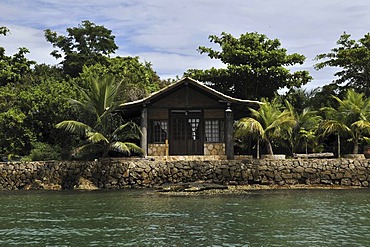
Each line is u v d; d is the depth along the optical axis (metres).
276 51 39.03
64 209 19.03
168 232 14.18
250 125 26.62
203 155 29.97
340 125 27.75
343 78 39.94
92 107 28.34
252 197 22.05
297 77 39.56
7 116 30.70
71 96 32.09
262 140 28.83
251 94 41.22
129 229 14.70
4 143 31.36
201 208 18.75
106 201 21.27
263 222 15.63
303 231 14.15
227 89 41.41
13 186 27.72
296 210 18.06
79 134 29.52
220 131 30.08
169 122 30.25
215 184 25.36
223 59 41.00
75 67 52.44
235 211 17.91
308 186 26.02
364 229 14.37
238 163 26.47
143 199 21.75
